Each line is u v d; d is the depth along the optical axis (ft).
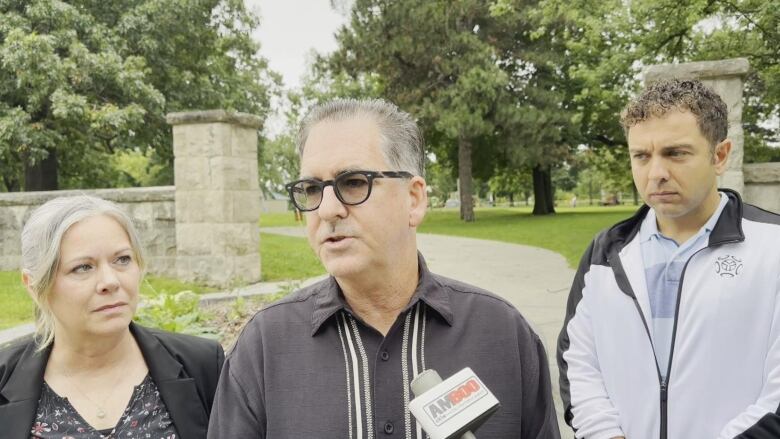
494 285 28.17
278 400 4.75
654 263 6.67
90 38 45.29
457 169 110.83
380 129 4.74
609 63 37.01
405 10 81.25
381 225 4.67
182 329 13.58
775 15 30.50
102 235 6.18
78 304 6.07
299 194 4.87
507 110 79.77
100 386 6.39
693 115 6.19
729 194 6.75
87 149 59.11
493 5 49.75
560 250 44.04
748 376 5.95
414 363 4.77
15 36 39.73
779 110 44.57
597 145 98.07
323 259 4.77
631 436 6.43
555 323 19.71
